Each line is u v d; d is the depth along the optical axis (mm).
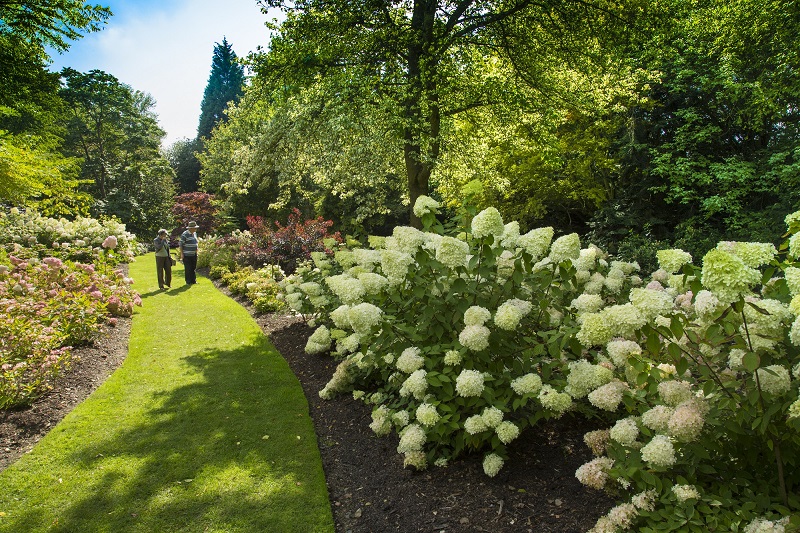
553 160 9547
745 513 1739
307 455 3270
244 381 4727
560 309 3025
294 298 5621
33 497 2809
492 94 8797
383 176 9047
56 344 4645
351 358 4152
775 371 1767
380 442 3414
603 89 10062
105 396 4324
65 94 25625
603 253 4043
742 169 9977
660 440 1922
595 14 9008
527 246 3004
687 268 1931
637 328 2047
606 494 2486
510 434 2562
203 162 27219
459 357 2699
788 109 10453
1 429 3596
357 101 7785
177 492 2859
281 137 9602
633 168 12953
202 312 7977
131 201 27031
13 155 10414
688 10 10148
